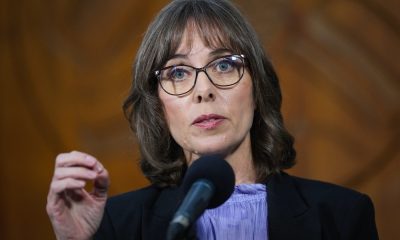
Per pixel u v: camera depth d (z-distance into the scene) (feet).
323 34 33.63
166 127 17.28
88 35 35.83
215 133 15.93
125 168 35.24
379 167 33.19
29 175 36.60
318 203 16.67
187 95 16.14
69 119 35.99
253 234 16.05
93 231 14.76
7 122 36.70
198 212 11.62
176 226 11.22
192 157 17.13
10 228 36.78
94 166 13.88
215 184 12.60
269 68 17.60
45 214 36.58
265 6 33.83
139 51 17.34
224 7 17.04
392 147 33.04
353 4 33.45
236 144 16.38
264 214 16.25
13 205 36.86
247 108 16.43
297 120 33.73
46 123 36.27
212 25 16.38
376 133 33.22
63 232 14.48
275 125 17.42
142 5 35.19
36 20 36.42
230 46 16.38
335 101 33.55
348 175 33.42
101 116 35.58
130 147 35.12
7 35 36.60
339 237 16.28
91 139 35.70
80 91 35.86
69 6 36.09
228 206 16.31
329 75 33.58
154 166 17.48
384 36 33.19
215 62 16.20
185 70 16.29
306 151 33.71
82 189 14.58
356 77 33.40
